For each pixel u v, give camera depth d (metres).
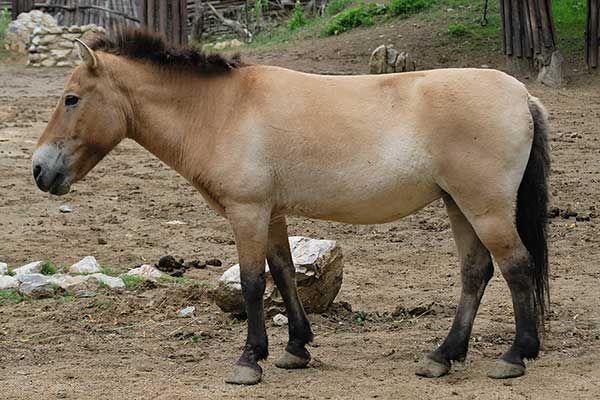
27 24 30.23
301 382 6.46
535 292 6.41
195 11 32.75
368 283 9.52
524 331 6.35
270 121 6.46
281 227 6.82
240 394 6.21
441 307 8.47
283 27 32.22
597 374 6.39
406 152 6.29
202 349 7.38
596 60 21.81
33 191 14.28
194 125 6.66
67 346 7.48
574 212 12.15
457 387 6.24
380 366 6.79
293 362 6.77
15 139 17.97
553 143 16.52
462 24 25.69
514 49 22.31
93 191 14.49
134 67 6.79
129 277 9.40
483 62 23.11
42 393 6.30
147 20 25.30
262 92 6.55
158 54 6.79
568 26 24.73
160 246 11.32
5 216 12.74
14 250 10.96
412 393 6.13
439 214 12.80
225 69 6.72
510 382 6.29
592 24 21.75
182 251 11.05
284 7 34.25
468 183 6.25
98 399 6.17
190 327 7.93
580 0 26.27
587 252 10.38
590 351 6.97
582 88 21.17
